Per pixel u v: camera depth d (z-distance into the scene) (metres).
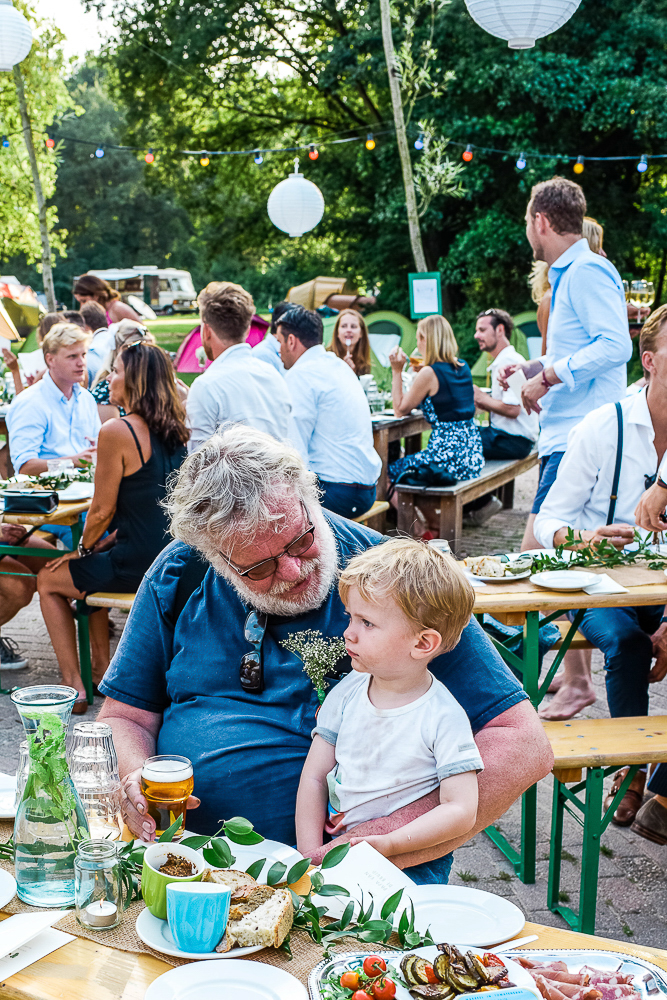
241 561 1.80
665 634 3.25
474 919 1.42
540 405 4.34
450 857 1.84
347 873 1.51
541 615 3.20
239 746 1.89
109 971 1.29
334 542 1.98
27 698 1.49
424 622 1.69
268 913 1.34
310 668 1.89
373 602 1.71
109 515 4.04
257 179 21.78
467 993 1.21
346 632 1.77
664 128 14.44
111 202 40.97
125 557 4.08
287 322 5.25
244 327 4.38
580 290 4.07
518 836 3.32
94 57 20.45
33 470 5.08
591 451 3.40
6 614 4.72
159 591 2.06
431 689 1.78
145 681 2.05
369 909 1.40
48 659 5.04
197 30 19.00
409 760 1.74
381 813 1.76
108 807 1.65
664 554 3.29
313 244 22.61
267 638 1.96
